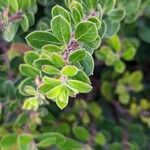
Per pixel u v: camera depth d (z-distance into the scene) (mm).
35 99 206
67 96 185
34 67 205
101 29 202
